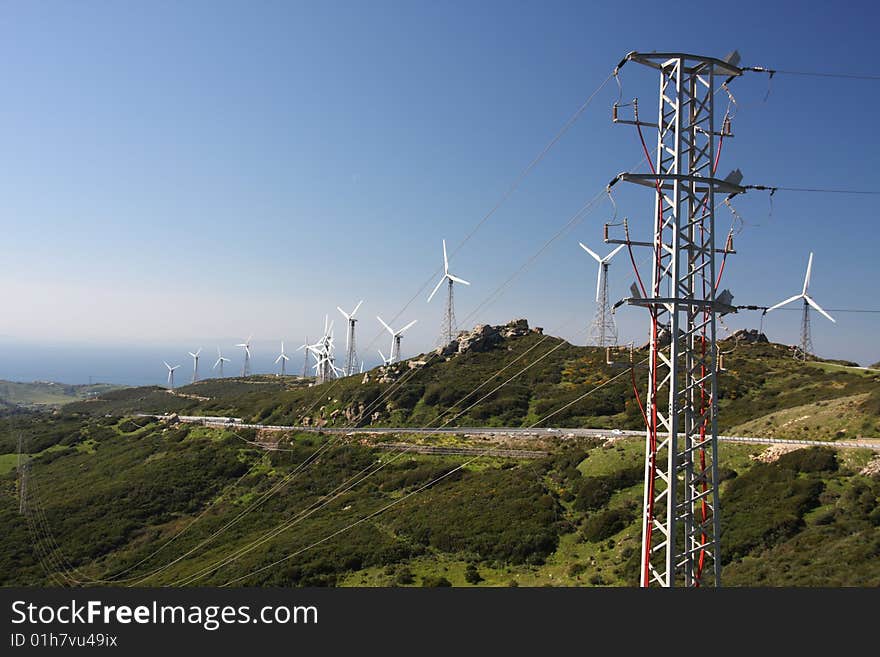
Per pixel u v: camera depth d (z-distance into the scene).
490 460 73.56
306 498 76.75
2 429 153.88
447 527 55.44
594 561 44.03
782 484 45.72
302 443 97.88
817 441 55.16
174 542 71.56
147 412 166.50
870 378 81.31
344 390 123.44
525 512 54.81
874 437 52.62
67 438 134.00
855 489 41.75
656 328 22.91
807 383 86.62
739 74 23.80
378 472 78.19
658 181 23.22
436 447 81.56
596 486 55.53
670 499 21.91
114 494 88.00
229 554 62.22
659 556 40.16
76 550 72.88
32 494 97.81
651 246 23.58
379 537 56.59
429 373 119.38
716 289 23.05
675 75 23.34
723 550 39.19
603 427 81.25
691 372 22.80
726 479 50.41
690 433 22.56
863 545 34.12
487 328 134.00
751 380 93.00
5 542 76.69
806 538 37.62
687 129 23.58
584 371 106.38
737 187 23.27
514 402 97.69
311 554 54.84
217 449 101.12
